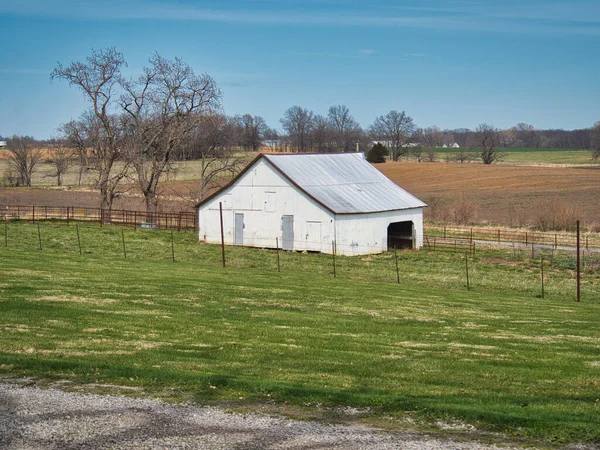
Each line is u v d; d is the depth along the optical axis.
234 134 76.69
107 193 63.09
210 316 19.89
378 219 46.47
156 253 40.50
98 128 64.00
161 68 61.19
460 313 22.97
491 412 10.81
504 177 107.06
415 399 11.70
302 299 24.09
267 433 9.93
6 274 25.58
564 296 30.34
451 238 54.44
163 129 61.50
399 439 9.77
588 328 20.86
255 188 47.56
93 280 25.53
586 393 12.73
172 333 17.23
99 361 13.80
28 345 15.06
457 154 159.88
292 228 46.09
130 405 11.08
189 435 9.80
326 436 9.84
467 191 94.62
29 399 11.30
